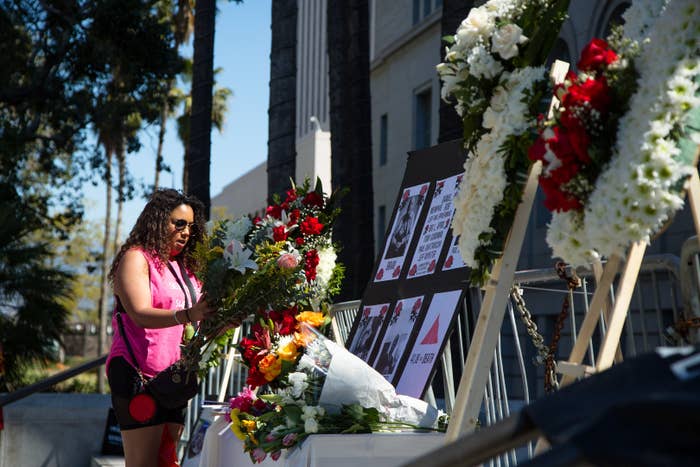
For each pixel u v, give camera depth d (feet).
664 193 6.72
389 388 11.30
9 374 41.63
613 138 7.13
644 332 10.37
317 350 11.74
